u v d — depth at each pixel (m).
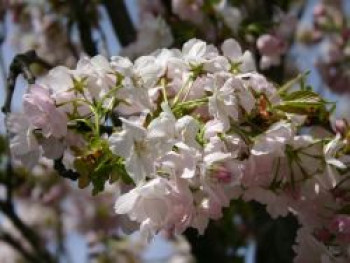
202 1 1.14
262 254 1.21
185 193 0.64
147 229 0.65
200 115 0.67
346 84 1.70
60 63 1.34
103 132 0.67
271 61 1.13
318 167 0.72
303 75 0.73
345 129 0.74
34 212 1.95
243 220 1.40
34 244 1.42
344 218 0.73
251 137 0.68
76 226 1.94
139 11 1.42
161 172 0.64
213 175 0.65
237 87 0.68
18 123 0.69
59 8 1.37
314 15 1.77
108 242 1.89
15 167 1.44
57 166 0.69
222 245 1.33
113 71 0.69
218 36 1.14
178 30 1.15
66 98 0.68
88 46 1.17
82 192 1.92
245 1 1.26
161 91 0.68
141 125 0.65
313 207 0.75
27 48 1.43
